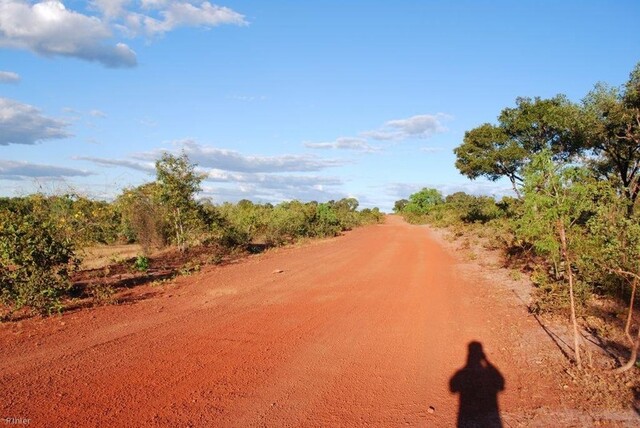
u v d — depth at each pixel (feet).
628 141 56.18
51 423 13.44
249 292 32.83
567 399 16.71
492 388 17.61
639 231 20.22
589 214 26.55
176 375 17.48
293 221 84.02
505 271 42.70
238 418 14.48
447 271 44.29
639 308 27.22
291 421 14.52
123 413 14.30
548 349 21.84
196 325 24.13
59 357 18.76
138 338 21.63
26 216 27.30
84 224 38.09
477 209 121.80
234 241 60.08
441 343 22.81
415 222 178.81
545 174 19.86
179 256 51.08
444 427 14.60
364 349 21.59
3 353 19.02
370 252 59.72
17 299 24.85
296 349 21.09
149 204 53.93
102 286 33.53
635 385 17.67
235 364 18.92
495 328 25.31
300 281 37.45
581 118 59.31
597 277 28.25
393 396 16.67
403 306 30.01
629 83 52.54
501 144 87.15
